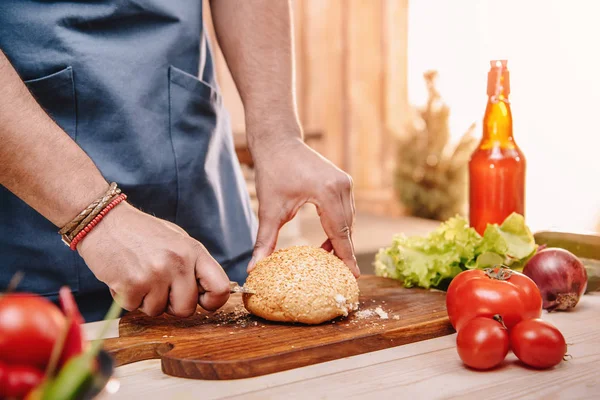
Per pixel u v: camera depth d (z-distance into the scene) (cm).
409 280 152
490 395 86
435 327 116
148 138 142
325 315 118
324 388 90
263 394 88
